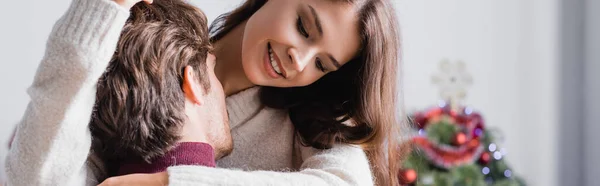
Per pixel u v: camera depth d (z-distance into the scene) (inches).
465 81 173.5
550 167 183.3
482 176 127.6
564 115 184.1
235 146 60.3
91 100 40.5
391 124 61.5
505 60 178.2
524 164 181.0
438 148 124.6
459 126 128.0
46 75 39.0
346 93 61.7
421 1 171.2
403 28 169.3
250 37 56.6
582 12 183.0
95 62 38.6
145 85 42.0
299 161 63.1
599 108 177.5
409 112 148.6
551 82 182.7
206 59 47.0
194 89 44.9
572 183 185.3
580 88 184.1
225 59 60.0
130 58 42.0
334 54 57.1
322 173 49.6
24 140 39.6
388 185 63.2
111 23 39.1
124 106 41.6
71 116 39.2
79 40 38.5
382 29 58.2
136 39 42.4
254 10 60.1
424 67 170.6
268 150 61.4
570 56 183.6
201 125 46.2
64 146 39.5
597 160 178.9
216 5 137.6
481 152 132.5
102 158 45.8
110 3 39.2
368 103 60.2
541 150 182.5
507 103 178.5
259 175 44.9
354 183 51.7
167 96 43.0
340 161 54.5
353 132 61.0
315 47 56.1
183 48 44.4
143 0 43.4
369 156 62.2
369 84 59.7
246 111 60.1
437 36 172.1
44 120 38.9
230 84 60.0
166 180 41.2
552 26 182.4
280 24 55.2
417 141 122.8
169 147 43.1
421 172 121.9
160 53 42.9
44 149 39.1
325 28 55.7
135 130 41.9
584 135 184.2
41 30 141.2
